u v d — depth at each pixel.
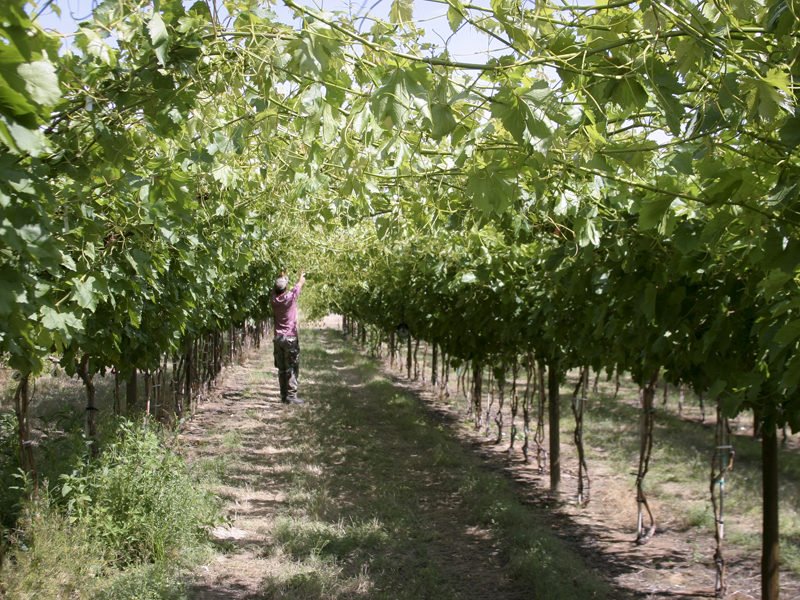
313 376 16.00
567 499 6.89
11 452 4.52
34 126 1.08
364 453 8.02
